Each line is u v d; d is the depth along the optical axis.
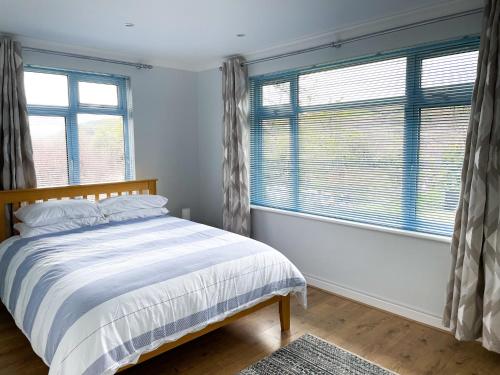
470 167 2.35
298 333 2.75
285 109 3.77
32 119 3.53
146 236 2.97
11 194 3.23
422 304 2.88
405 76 2.86
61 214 3.16
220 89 4.35
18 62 3.19
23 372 2.27
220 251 2.57
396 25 2.85
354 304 3.24
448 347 2.54
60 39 3.42
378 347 2.55
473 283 2.34
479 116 2.30
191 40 3.49
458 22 2.54
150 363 2.38
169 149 4.45
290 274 2.71
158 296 2.03
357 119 3.20
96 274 2.14
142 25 3.04
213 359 2.42
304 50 3.46
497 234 2.24
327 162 3.46
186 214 4.45
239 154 3.98
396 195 3.00
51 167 3.68
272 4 2.61
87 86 3.87
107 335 1.80
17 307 2.33
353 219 3.30
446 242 2.68
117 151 4.14
